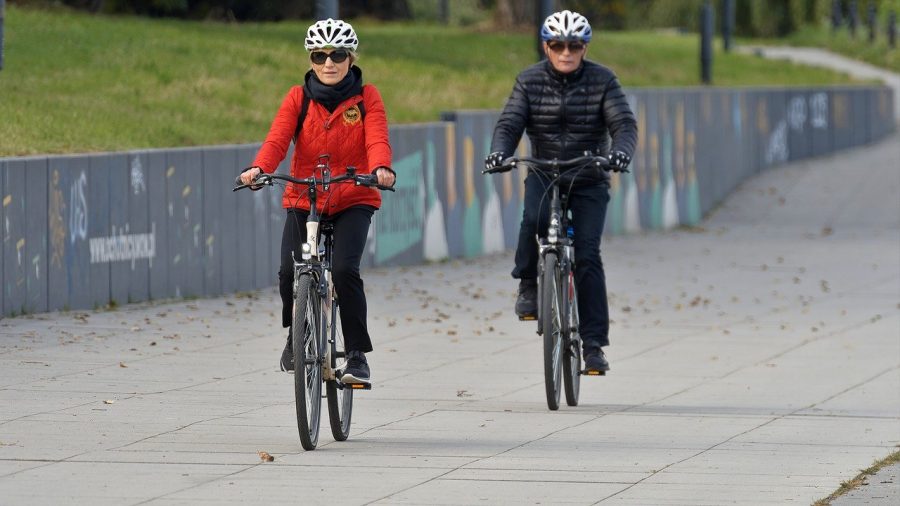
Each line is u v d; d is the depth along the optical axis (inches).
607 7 7199.8
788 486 905.5
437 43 3730.3
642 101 3253.0
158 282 1900.8
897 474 948.0
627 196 3201.3
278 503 840.9
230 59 2844.5
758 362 1496.1
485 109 2901.1
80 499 842.2
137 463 944.9
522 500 858.1
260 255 2128.4
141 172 1860.2
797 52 6825.8
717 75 4372.5
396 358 1486.2
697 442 1055.6
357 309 1010.7
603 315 1222.9
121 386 1258.6
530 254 1222.9
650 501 858.8
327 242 1026.7
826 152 4498.0
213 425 1088.8
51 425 1072.2
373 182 973.8
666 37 5595.5
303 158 1021.2
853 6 7450.8
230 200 2044.8
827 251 2842.0
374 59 3225.9
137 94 2390.5
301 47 3235.7
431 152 2576.3
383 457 981.2
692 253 2790.4
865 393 1300.4
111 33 2876.5
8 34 2659.9
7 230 1637.6
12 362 1370.6
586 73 1217.4
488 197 2797.7
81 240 1759.4
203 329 1649.9
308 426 980.6
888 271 2484.0
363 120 1015.0
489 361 1473.9
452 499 858.1
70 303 1747.0
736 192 3833.7
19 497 845.2
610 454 1005.8
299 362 965.8
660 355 1545.3
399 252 2472.9
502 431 1093.1
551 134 1224.2
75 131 1973.4
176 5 4183.1
